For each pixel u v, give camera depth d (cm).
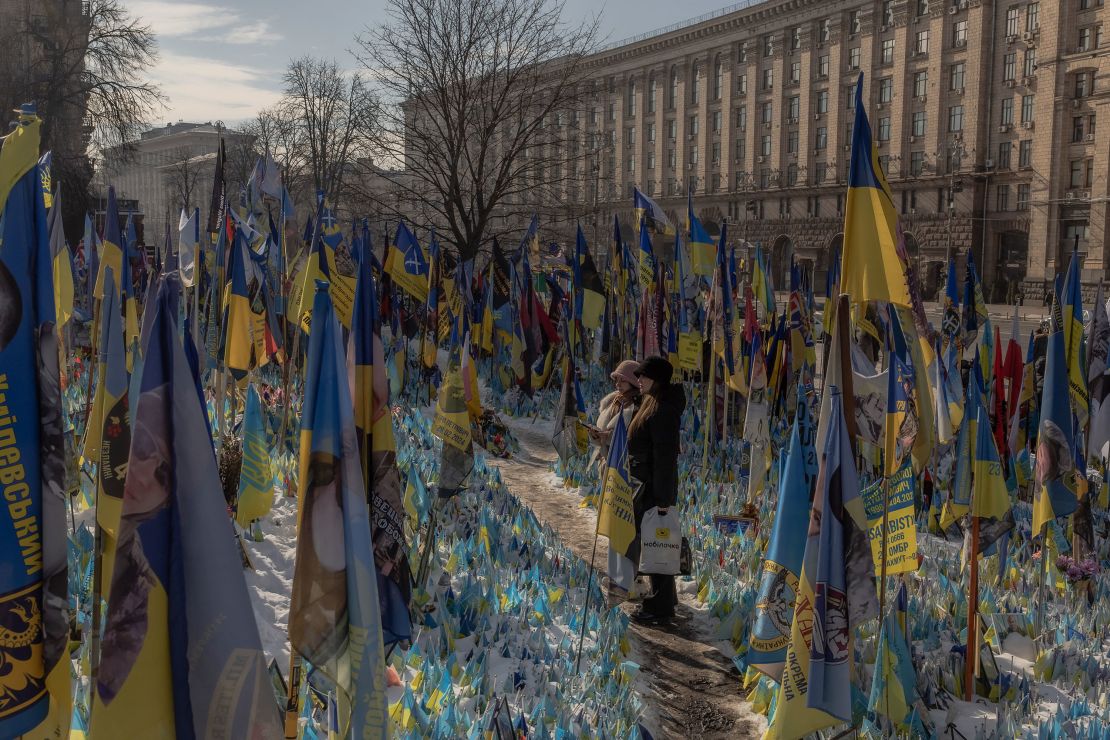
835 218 6700
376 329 388
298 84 4794
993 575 742
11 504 274
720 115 7612
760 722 514
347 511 311
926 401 468
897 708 472
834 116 6725
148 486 259
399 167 2944
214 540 266
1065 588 713
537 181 2994
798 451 466
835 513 410
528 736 427
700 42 7688
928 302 6034
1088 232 5322
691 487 963
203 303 988
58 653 284
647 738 447
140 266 1628
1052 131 5459
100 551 283
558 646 566
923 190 6244
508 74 2627
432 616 574
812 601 412
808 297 1370
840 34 6625
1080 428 723
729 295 1002
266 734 266
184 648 262
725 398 1088
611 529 566
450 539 734
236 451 705
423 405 1363
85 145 4194
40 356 282
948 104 6084
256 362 873
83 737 388
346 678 310
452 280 1535
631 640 619
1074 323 732
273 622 558
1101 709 531
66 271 713
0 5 4109
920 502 945
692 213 1043
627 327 1602
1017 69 5722
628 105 8450
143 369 261
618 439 573
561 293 1652
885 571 460
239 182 5912
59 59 3931
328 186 3981
